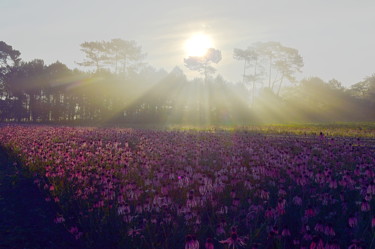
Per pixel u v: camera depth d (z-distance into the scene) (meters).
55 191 7.67
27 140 15.48
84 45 70.25
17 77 59.75
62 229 6.04
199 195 6.13
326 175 7.02
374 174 7.25
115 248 5.28
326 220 5.75
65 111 60.53
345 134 24.25
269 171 7.78
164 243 5.07
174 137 18.48
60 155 11.03
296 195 6.44
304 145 14.43
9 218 6.51
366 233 5.15
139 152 11.13
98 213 6.06
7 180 9.49
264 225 5.43
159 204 5.81
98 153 11.91
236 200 6.05
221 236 5.09
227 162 9.51
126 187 6.70
